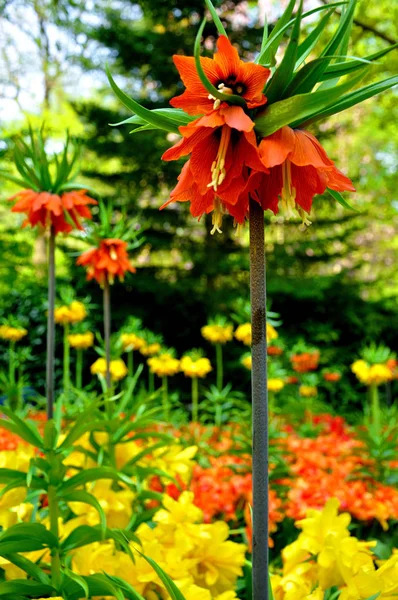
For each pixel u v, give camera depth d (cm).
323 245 1205
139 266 1162
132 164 1132
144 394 390
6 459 215
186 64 116
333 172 127
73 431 159
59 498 157
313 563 172
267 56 124
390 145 1555
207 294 1128
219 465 396
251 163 115
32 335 1039
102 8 1149
